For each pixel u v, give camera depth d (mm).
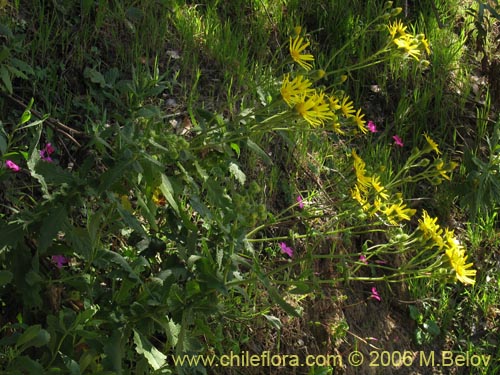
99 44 4191
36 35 3988
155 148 2703
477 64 5566
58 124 3371
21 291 2664
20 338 2465
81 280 2857
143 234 2631
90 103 3826
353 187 3658
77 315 2848
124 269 2771
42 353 2756
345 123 3516
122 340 2695
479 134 5121
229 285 2787
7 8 3990
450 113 5180
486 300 4516
